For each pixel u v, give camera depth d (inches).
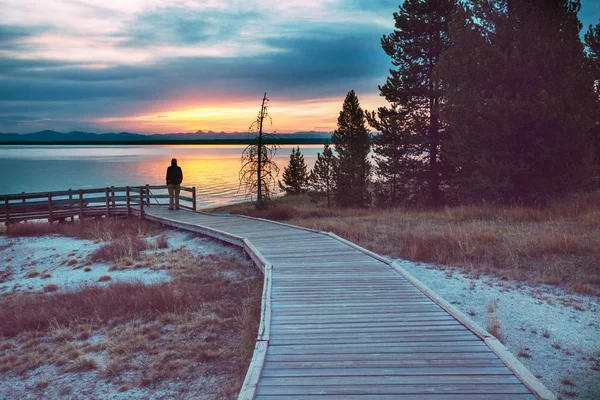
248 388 152.9
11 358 263.6
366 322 223.8
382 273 327.9
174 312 320.2
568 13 629.9
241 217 714.2
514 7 627.2
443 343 196.1
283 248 427.8
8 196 791.7
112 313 325.1
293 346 193.9
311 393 152.3
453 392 152.0
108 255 536.1
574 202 592.4
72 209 845.2
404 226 586.2
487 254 423.8
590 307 290.7
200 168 3951.8
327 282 302.2
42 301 367.9
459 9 687.1
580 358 225.5
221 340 270.5
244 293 359.3
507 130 597.6
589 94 599.2
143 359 249.9
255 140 898.1
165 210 838.5
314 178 1109.7
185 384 220.1
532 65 590.6
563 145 590.6
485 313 289.1
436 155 845.2
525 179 628.7
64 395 216.7
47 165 4345.5
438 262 417.7
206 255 509.0
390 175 908.6
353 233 545.6
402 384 158.2
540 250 412.5
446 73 685.9
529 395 149.5
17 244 668.7
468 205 696.4
